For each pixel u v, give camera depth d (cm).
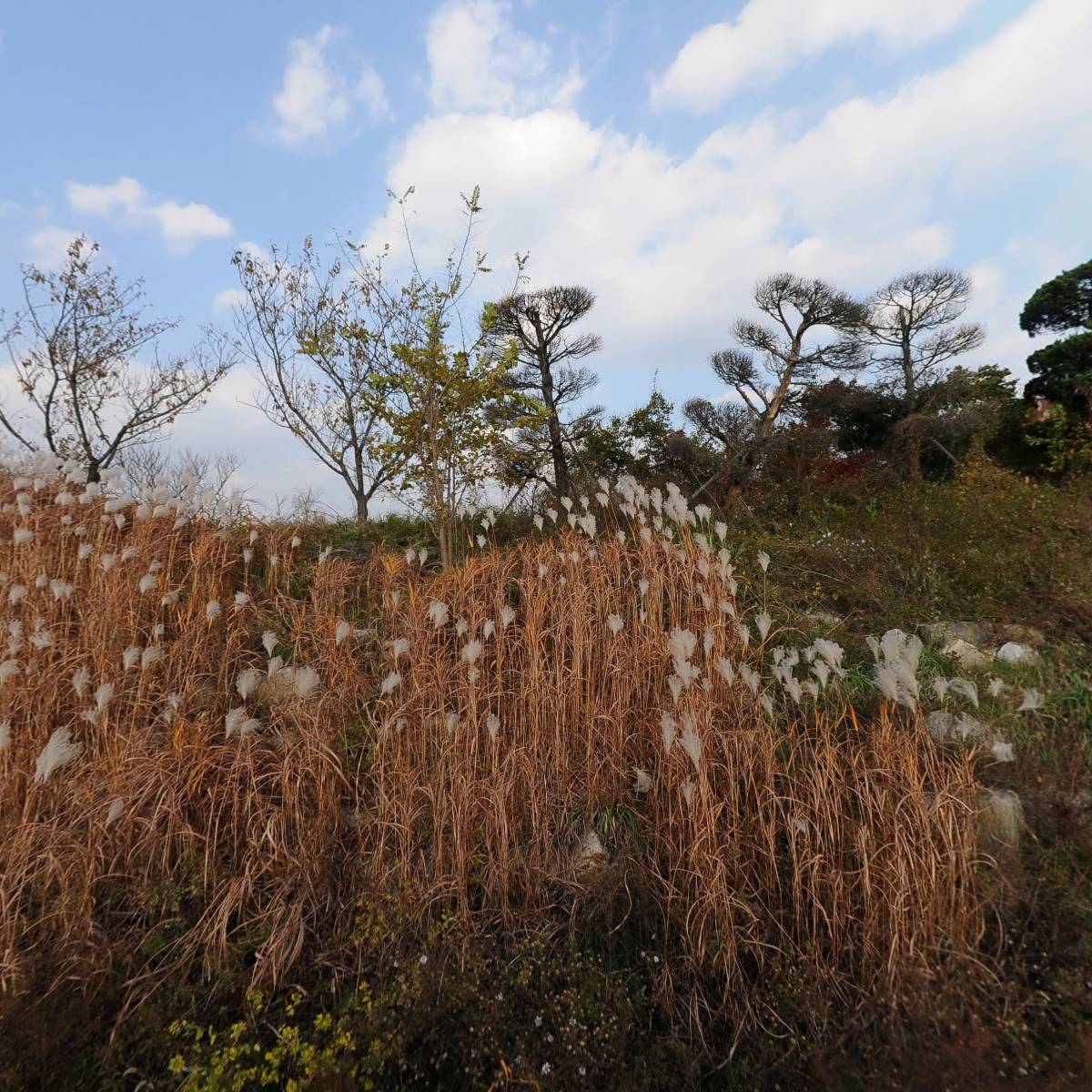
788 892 345
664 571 577
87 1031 294
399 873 361
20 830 361
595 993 314
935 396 1961
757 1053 297
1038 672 480
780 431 1561
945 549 675
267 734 446
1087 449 995
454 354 737
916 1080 280
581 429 1617
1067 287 1953
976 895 325
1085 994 298
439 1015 302
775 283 2045
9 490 757
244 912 347
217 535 668
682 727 372
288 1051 287
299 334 896
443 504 752
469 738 410
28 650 496
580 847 385
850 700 441
